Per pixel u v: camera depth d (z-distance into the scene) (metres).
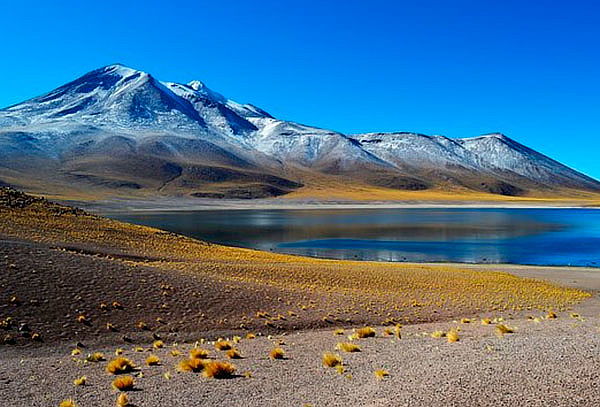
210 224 120.81
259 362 15.14
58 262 27.59
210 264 39.28
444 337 18.80
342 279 36.56
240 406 10.74
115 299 23.72
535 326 21.38
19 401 11.45
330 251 71.56
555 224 126.75
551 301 33.34
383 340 18.86
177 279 28.86
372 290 33.34
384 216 160.62
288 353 16.67
